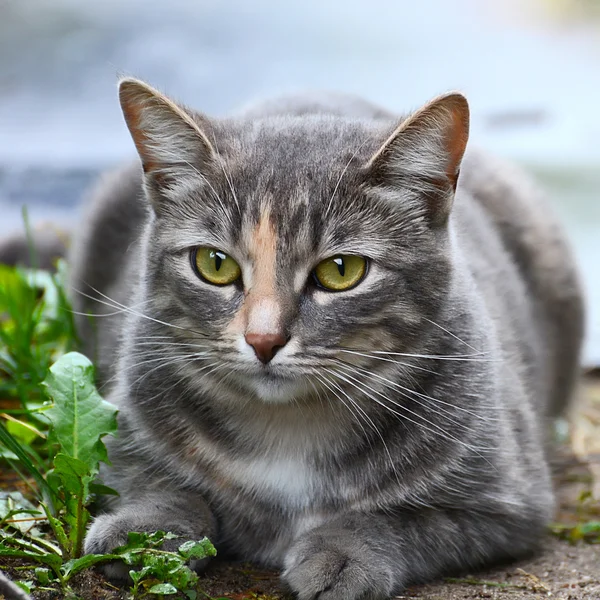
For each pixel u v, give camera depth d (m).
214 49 15.42
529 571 5.34
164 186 5.18
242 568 5.21
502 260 6.80
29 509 5.08
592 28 17.25
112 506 5.40
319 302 4.82
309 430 5.11
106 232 7.40
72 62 15.42
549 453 7.03
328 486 5.17
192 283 4.99
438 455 5.12
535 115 14.17
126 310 5.59
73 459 4.68
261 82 14.05
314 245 4.82
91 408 4.96
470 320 5.32
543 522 5.59
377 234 4.90
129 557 4.51
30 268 9.55
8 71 15.12
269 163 5.00
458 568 5.25
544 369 7.21
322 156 5.03
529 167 12.88
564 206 12.04
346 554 4.74
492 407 5.32
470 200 6.98
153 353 5.28
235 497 5.24
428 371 5.11
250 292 4.80
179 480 5.31
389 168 4.93
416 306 5.00
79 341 7.05
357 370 4.92
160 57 15.20
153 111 5.10
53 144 12.80
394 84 14.12
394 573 4.86
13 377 6.94
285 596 4.76
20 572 4.66
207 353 4.97
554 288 7.70
